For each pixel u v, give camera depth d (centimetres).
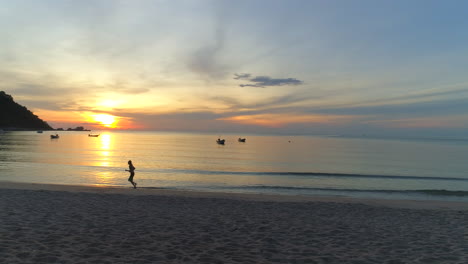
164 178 2375
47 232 673
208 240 658
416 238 711
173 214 923
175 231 727
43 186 1552
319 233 744
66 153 5072
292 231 758
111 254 545
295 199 1411
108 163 3631
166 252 568
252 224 821
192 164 3866
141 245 606
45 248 562
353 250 612
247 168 3644
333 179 2614
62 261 498
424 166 4338
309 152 7250
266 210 1038
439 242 677
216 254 566
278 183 2312
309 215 973
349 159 5400
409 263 538
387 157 6000
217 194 1484
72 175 2373
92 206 998
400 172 3597
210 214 942
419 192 1881
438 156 6425
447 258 567
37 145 7106
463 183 2516
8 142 8119
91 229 715
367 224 857
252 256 560
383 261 548
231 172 2891
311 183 2362
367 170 3762
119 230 716
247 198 1398
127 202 1109
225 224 813
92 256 530
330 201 1355
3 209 893
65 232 680
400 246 644
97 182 2081
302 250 605
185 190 1741
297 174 2875
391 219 934
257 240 668
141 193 1420
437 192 1881
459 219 940
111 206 1014
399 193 1852
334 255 578
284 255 571
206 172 2861
